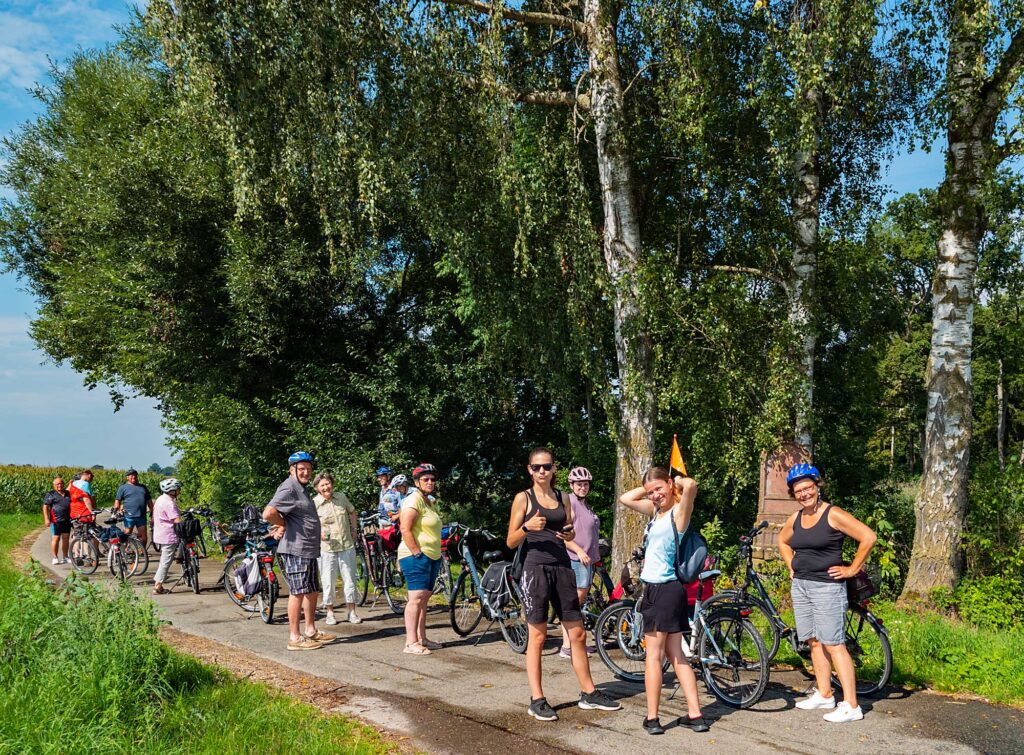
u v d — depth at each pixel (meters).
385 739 4.97
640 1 11.20
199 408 21.36
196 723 4.95
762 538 11.14
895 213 15.76
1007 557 10.08
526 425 20.02
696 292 11.80
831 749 4.82
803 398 11.59
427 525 7.69
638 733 5.12
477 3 11.55
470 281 14.50
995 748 4.84
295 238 17.20
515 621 7.75
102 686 4.99
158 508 11.55
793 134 10.71
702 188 12.39
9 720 4.55
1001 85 10.08
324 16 11.16
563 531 5.61
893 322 18.28
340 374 17.62
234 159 11.50
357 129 11.69
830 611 5.50
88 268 20.42
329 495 9.34
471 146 12.79
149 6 11.30
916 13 11.21
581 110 12.98
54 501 15.01
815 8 10.59
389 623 9.20
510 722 5.34
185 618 9.41
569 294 13.12
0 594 8.23
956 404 10.48
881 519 11.38
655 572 5.23
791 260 12.20
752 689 5.77
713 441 12.24
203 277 18.00
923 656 6.82
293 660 7.20
